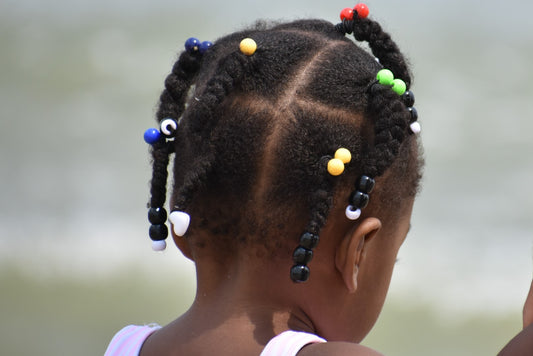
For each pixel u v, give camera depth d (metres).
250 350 3.46
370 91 3.56
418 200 18.28
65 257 14.93
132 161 19.81
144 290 13.62
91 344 11.62
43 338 11.75
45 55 25.20
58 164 19.41
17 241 15.52
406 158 3.74
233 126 3.46
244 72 3.54
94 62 24.86
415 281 14.64
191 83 4.02
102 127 21.53
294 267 3.37
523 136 21.62
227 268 3.64
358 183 3.43
